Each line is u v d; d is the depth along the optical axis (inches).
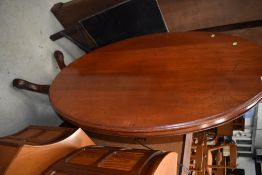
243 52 53.0
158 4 82.5
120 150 42.4
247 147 259.1
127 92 50.5
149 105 44.9
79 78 61.2
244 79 44.7
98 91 53.8
